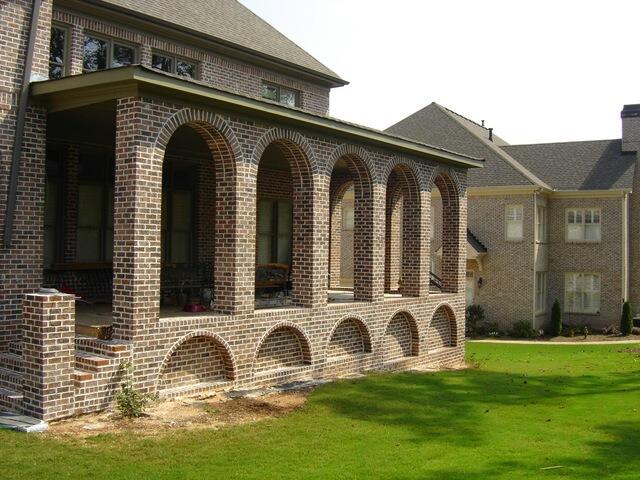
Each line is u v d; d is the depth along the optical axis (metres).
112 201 14.78
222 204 11.21
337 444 8.59
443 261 17.78
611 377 16.12
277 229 19.12
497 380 14.53
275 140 11.88
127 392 9.27
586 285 29.91
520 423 10.46
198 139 13.67
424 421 10.19
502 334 28.58
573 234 30.16
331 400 11.05
